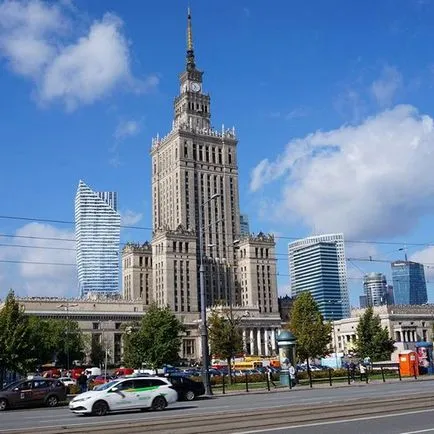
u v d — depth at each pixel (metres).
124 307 193.00
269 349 197.50
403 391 39.50
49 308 182.12
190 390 44.44
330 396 38.62
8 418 33.31
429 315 188.62
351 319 180.38
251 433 20.72
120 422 26.94
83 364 153.38
